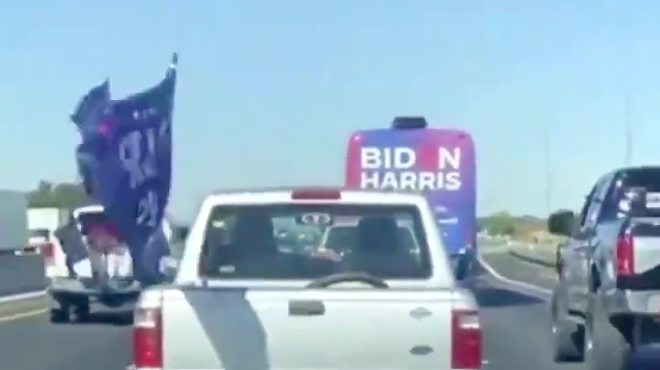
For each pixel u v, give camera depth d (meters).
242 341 6.09
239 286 6.55
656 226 10.02
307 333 6.08
